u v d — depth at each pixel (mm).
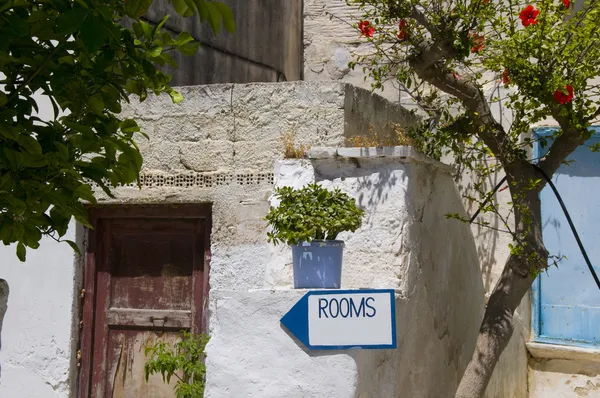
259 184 5473
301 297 4094
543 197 7113
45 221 3346
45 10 3182
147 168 5754
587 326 6914
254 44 8562
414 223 5023
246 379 4168
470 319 6445
